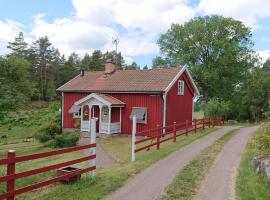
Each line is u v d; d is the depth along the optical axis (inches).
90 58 3907.5
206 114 1632.6
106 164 613.0
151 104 1085.8
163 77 1144.8
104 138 1051.3
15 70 1347.2
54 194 358.9
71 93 1235.2
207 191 390.6
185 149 704.4
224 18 2006.6
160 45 2114.9
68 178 395.5
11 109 1198.3
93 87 1198.3
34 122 1803.6
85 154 750.5
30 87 1440.7
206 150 693.3
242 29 2010.3
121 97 1137.4
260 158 502.9
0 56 1337.4
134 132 605.0
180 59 1975.9
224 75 2027.6
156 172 482.9
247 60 2057.1
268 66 2326.5
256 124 1656.0
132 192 381.1
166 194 375.2
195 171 490.9
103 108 1146.7
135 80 1172.5
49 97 3272.6
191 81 1279.5
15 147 949.2
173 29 2063.2
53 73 3390.7
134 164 542.9
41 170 343.6
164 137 999.6
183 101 1246.3
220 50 1955.0
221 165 539.8
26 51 3284.9
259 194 375.9
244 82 2063.2
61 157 709.3
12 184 311.1
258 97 1993.1
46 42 3373.5
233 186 413.4
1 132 1450.5
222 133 1028.5
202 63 2015.3
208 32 1985.7
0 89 1149.7
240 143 806.5
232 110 2039.9
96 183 408.8
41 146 927.0
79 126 1191.6
